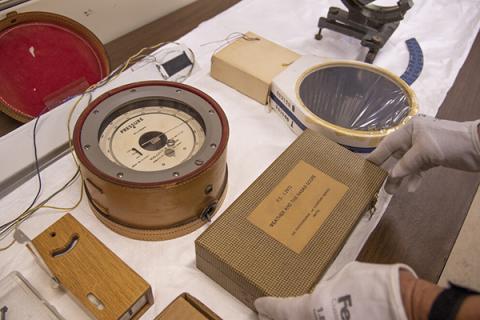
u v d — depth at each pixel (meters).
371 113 0.82
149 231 0.65
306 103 0.83
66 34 0.86
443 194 0.80
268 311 0.54
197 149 0.63
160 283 0.63
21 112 0.82
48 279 0.61
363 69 0.89
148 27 1.16
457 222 0.76
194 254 0.66
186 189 0.58
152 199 0.57
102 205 0.63
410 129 0.74
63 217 0.63
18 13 0.79
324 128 0.78
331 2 1.26
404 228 0.74
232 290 0.62
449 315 0.33
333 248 0.60
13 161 0.73
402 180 0.79
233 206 0.63
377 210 0.76
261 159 0.82
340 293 0.45
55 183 0.75
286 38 1.12
